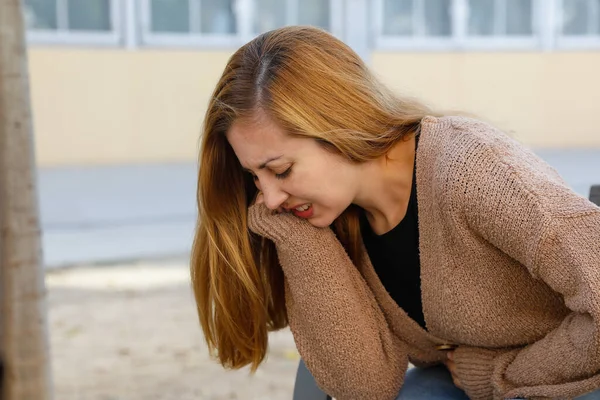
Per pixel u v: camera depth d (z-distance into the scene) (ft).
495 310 5.23
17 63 7.77
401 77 33.32
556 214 4.65
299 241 5.54
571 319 4.98
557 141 34.94
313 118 5.03
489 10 34.09
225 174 5.61
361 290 5.76
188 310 14.98
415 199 5.40
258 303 5.79
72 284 16.93
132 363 12.21
